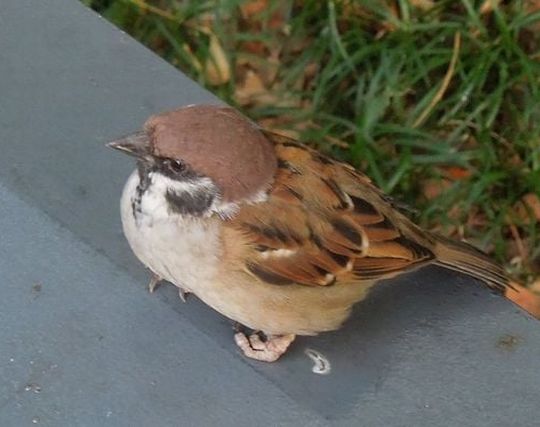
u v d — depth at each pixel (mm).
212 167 753
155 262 774
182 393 777
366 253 778
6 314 787
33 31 844
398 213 792
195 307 792
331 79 943
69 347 782
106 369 779
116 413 773
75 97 830
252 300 772
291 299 774
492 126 938
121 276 795
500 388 783
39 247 798
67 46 841
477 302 800
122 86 834
